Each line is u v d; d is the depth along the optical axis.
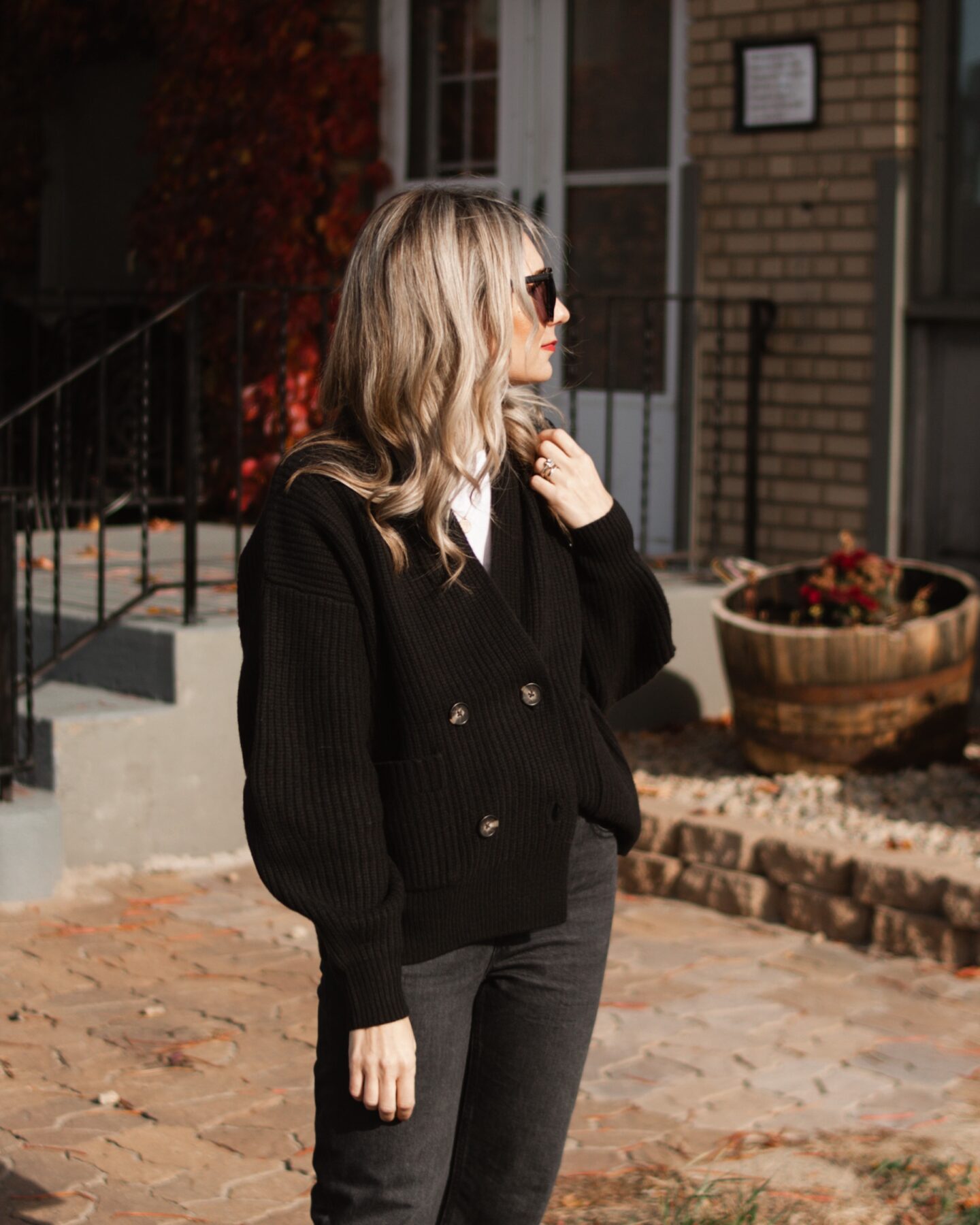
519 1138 2.00
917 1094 3.45
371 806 1.85
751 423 6.69
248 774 1.86
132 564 6.48
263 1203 2.93
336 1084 1.91
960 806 4.78
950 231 6.31
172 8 8.66
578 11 7.47
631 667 2.12
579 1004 2.00
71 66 9.75
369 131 8.09
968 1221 2.80
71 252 9.96
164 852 4.95
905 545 6.44
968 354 6.26
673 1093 3.44
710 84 6.79
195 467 5.12
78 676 5.33
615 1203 2.92
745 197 6.71
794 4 6.48
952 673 5.09
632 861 4.89
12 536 4.57
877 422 6.37
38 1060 3.53
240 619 2.00
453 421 1.87
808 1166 3.07
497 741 1.89
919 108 6.29
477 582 1.91
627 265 7.38
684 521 7.00
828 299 6.48
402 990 1.87
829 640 4.93
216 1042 3.65
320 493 1.88
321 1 8.09
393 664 1.87
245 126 8.31
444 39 7.92
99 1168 3.05
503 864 1.91
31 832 4.57
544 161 7.61
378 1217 1.92
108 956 4.19
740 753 5.45
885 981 4.12
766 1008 3.93
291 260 8.14
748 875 4.64
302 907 1.82
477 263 1.90
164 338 8.66
